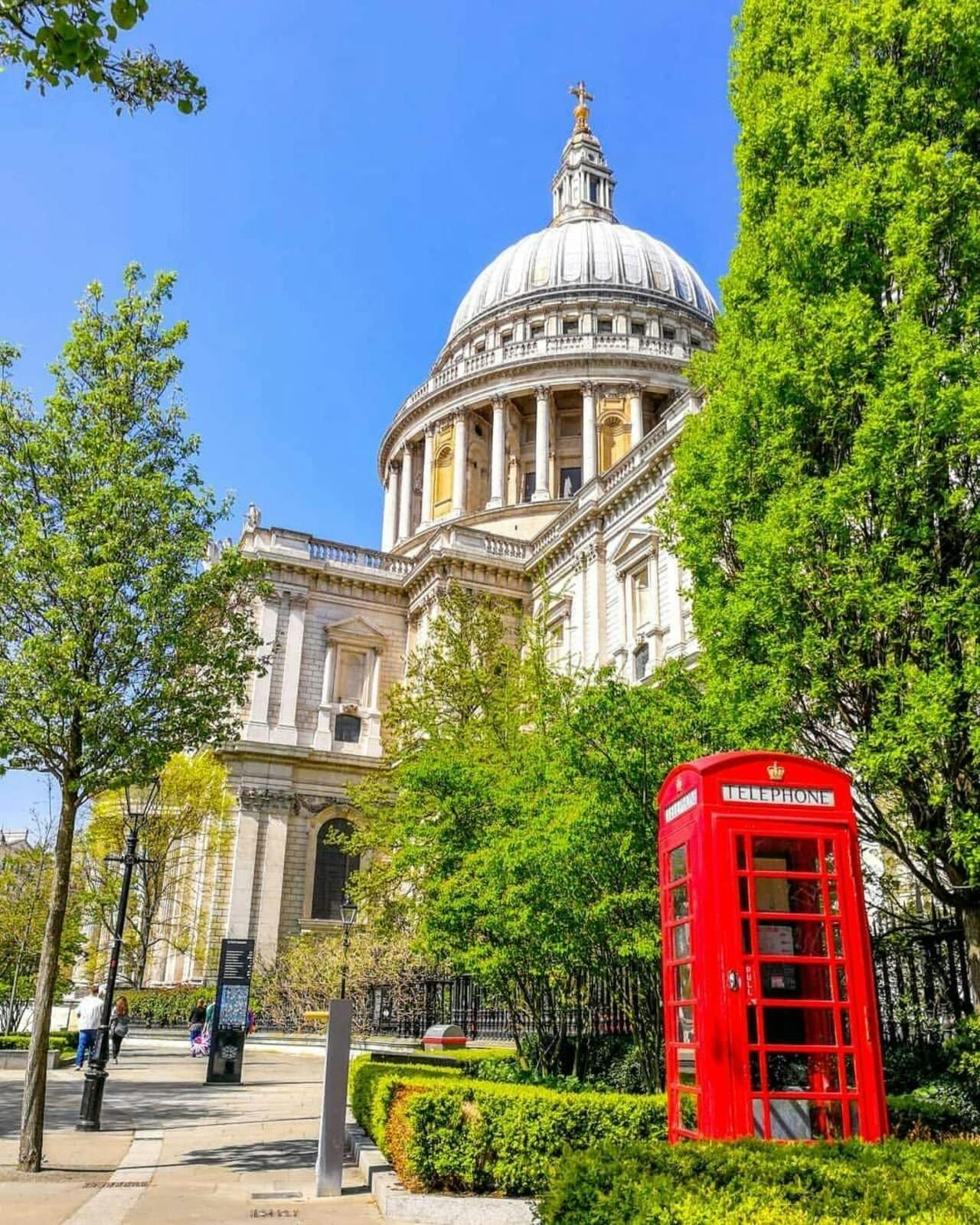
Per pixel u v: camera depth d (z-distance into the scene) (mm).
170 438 16984
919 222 14500
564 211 99625
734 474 15930
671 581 45312
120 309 16922
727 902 9117
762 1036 8891
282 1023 44156
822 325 15023
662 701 16656
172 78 10812
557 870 15477
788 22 18047
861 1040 9039
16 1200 11578
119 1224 10281
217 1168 14031
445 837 20641
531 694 28766
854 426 15008
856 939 9281
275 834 52906
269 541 58562
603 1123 10945
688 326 84188
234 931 50406
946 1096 12422
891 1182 6691
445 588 56906
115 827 45656
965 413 13016
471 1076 17609
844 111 16188
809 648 14086
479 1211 10508
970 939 13750
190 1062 34000
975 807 13570
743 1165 6949
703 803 9453
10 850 56406
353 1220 10656
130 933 47969
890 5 15516
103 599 15094
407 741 38938
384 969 36938
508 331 84375
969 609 12945
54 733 15070
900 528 13695
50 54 9656
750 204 17703
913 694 13008
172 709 15844
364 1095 15406
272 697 55625
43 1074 13898
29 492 15773
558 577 55719
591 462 71938
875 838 14758
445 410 77562
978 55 15039
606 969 16562
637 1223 6504
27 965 46062
